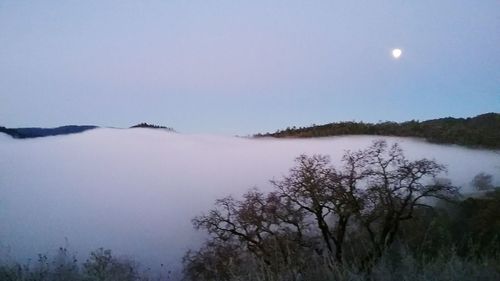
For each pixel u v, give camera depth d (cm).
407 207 2328
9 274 714
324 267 632
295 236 1966
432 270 568
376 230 2083
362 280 580
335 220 2312
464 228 2125
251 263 657
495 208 2209
